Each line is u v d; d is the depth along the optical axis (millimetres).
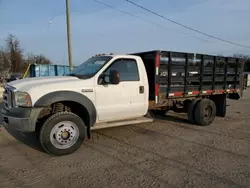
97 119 4906
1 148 4676
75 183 3236
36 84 4301
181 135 5805
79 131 4469
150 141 5262
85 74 5070
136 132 6031
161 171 3646
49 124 4176
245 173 3598
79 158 4188
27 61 62781
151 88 5914
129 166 3836
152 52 5777
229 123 7371
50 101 4172
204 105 6758
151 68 5879
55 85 4344
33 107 4082
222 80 7578
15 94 4168
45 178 3383
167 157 4262
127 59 5281
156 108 6539
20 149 4629
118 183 3238
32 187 3115
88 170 3674
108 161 4051
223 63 7496
